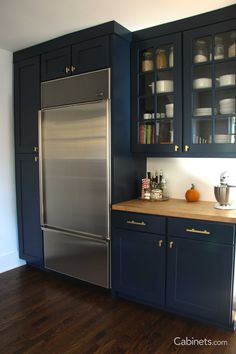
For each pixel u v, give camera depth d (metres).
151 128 2.57
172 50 2.40
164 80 2.48
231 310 1.99
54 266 2.92
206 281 2.07
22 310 2.37
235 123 2.20
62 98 2.69
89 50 2.48
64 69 2.66
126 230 2.39
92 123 2.50
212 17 2.18
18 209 3.21
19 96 3.06
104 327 2.14
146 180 2.71
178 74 2.36
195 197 2.55
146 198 2.68
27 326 2.15
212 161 2.59
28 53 2.94
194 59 2.31
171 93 2.42
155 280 2.29
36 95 2.91
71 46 2.60
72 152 2.67
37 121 2.93
